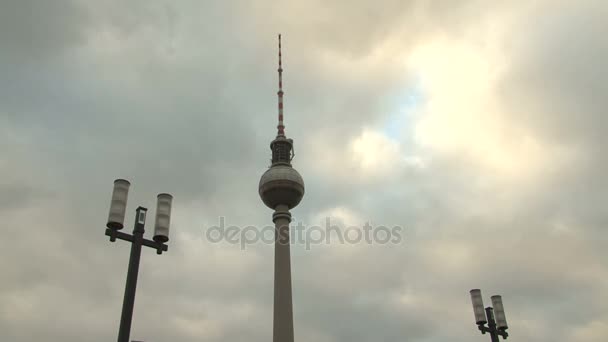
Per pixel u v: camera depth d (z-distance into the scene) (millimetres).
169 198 22531
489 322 35656
